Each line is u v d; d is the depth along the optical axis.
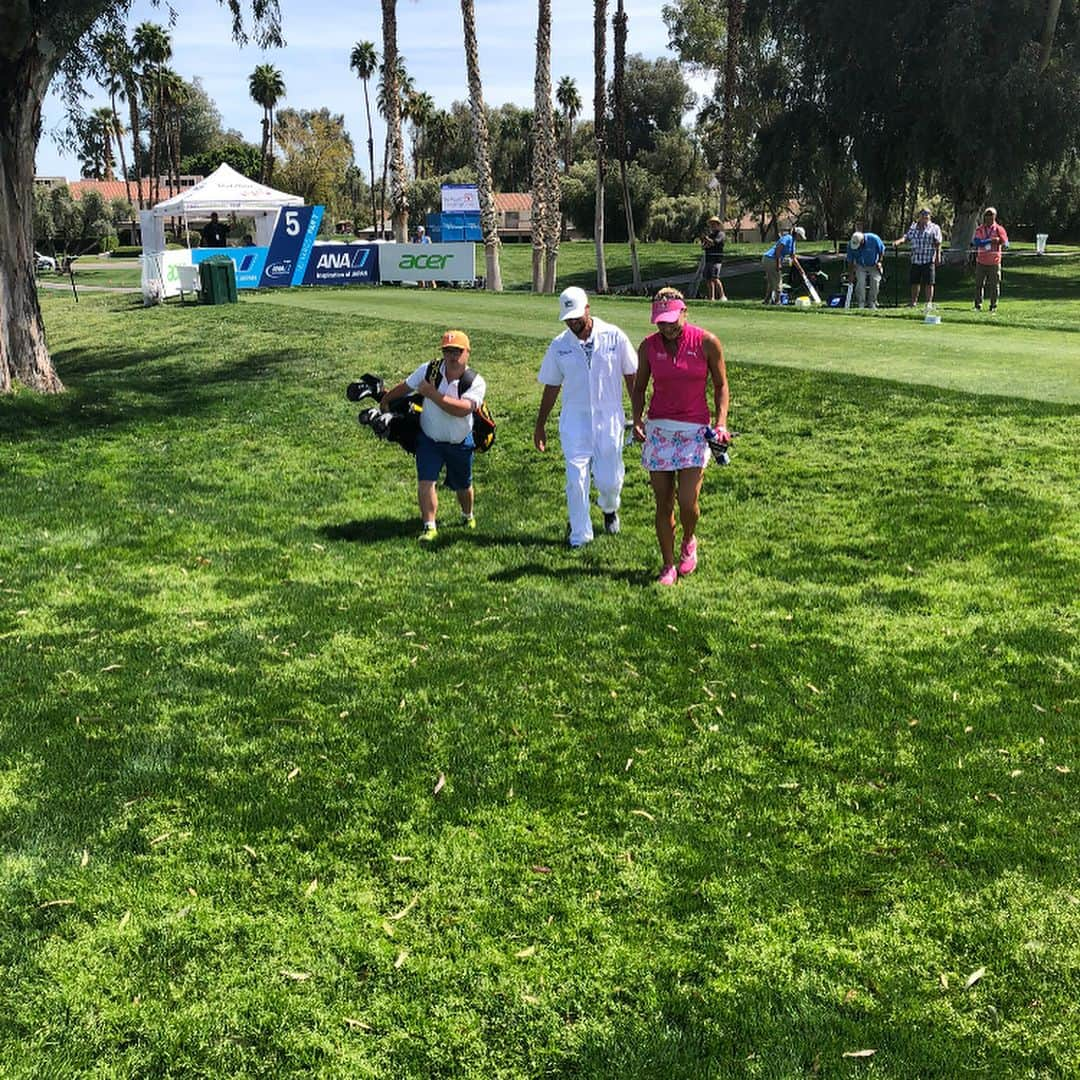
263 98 72.81
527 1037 2.85
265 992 3.01
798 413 9.86
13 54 12.00
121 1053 2.80
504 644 5.41
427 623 5.73
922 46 30.03
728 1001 2.96
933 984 3.00
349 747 4.39
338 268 30.36
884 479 8.01
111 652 5.39
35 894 3.43
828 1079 2.67
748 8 34.97
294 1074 2.74
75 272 44.97
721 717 4.56
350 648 5.41
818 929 3.23
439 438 7.23
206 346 16.94
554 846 3.67
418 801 3.97
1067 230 55.09
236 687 4.97
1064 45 29.84
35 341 13.12
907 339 13.59
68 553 7.11
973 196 33.25
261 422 11.42
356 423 11.16
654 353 5.96
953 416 9.29
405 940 3.22
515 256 45.66
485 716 4.63
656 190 57.34
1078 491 7.36
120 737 4.48
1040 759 4.14
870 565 6.40
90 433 11.15
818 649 5.22
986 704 4.59
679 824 3.79
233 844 3.71
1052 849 3.57
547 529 7.54
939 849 3.59
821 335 14.20
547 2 28.55
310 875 3.53
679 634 5.45
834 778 4.06
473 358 13.45
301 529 7.66
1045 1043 2.78
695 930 3.24
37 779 4.14
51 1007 2.96
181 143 100.69
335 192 82.75
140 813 3.91
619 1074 2.71
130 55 14.91
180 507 8.31
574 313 6.50
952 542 6.66
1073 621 5.40
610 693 4.82
